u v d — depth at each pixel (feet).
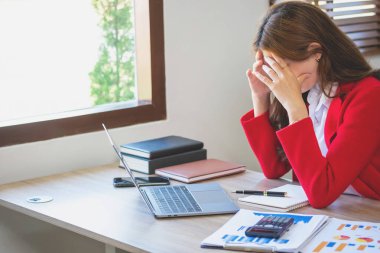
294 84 6.42
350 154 6.19
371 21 12.21
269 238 5.11
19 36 8.03
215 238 5.22
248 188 6.93
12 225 7.73
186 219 5.84
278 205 6.08
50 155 7.95
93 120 8.36
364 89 6.36
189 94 9.59
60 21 8.45
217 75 9.94
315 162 6.17
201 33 9.63
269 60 6.50
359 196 6.52
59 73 8.53
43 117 8.12
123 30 9.22
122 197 6.63
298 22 6.37
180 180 7.23
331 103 6.60
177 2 9.26
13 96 8.07
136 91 9.37
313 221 5.46
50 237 8.14
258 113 7.50
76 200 6.60
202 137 9.86
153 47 9.05
